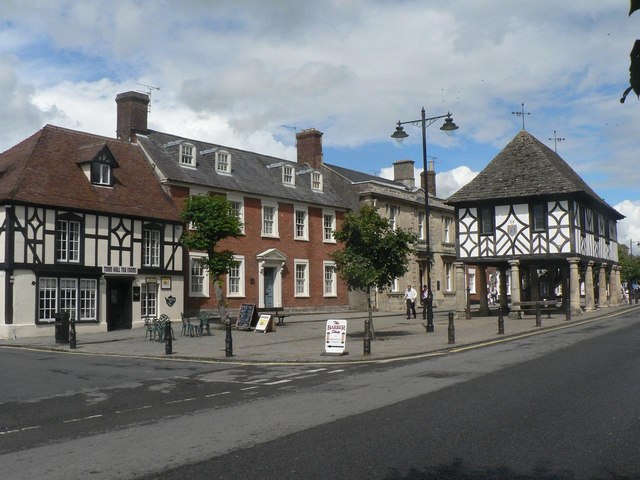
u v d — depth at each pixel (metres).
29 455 7.41
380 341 21.41
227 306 34.28
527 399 9.90
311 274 40.28
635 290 61.06
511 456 6.75
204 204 27.03
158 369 15.75
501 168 34.12
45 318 25.58
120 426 9.00
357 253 22.42
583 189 32.03
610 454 6.77
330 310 41.47
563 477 6.04
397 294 45.25
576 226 32.28
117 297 28.77
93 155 28.45
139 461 6.96
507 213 32.84
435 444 7.31
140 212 29.47
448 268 52.28
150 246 30.14
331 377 13.62
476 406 9.48
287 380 13.40
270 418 9.19
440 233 51.53
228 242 34.72
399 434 7.86
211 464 6.74
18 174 26.05
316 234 40.97
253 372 14.91
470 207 33.88
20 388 12.88
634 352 15.73
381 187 44.59
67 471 6.66
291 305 38.59
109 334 26.17
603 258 37.88
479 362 15.05
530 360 14.91
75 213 26.84
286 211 38.78
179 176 32.47
